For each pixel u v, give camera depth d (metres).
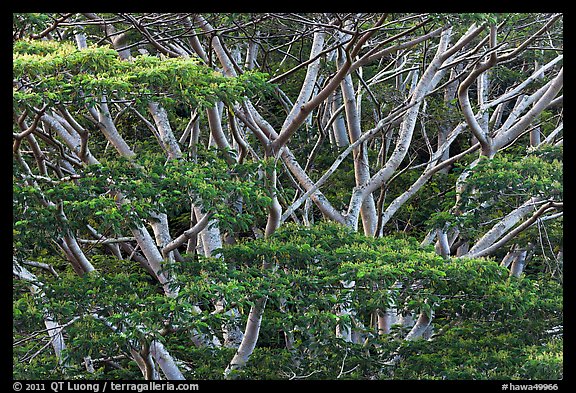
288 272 27.11
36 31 29.98
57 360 26.81
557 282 31.83
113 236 34.44
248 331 28.38
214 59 39.00
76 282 26.09
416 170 50.59
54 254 39.09
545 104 34.66
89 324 23.77
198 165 27.08
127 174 25.53
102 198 23.55
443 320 35.41
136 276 27.34
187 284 23.72
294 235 28.23
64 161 35.03
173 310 22.67
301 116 31.02
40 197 24.52
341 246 28.25
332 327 26.22
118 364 32.03
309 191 34.06
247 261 26.84
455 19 29.41
